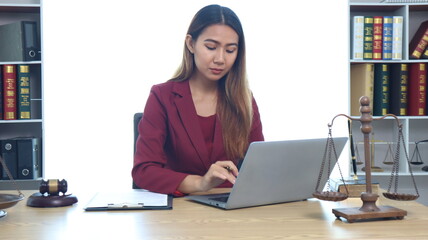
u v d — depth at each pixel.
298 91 3.49
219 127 1.88
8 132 3.52
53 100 3.47
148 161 1.72
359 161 3.48
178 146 1.84
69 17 3.45
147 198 1.52
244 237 1.08
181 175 1.62
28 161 3.18
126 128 3.48
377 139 3.50
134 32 3.46
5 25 3.24
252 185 1.38
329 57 3.48
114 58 3.46
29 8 3.27
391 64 3.28
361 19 3.19
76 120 3.47
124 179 3.48
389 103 3.30
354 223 1.21
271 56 3.48
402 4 3.21
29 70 3.26
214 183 1.55
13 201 1.28
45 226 1.20
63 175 3.46
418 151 3.59
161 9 3.45
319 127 3.49
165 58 3.46
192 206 1.44
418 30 3.38
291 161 1.42
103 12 3.45
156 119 1.82
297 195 1.51
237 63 1.85
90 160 3.48
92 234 1.12
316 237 1.08
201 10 1.75
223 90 1.91
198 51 1.72
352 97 3.39
